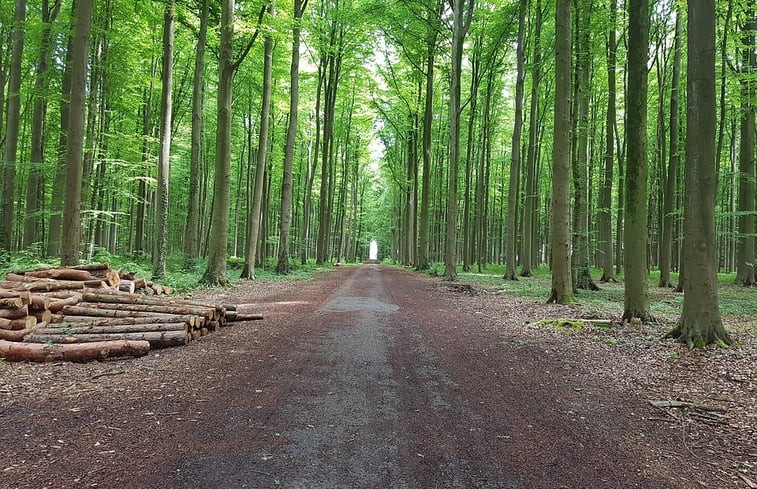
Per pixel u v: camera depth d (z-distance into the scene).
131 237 28.95
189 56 23.14
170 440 3.71
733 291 16.55
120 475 3.12
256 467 3.30
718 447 3.84
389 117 35.72
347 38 27.45
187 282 15.20
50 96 14.18
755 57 17.33
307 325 8.99
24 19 14.48
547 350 7.20
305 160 37.97
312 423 4.16
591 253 30.61
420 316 10.55
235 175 38.00
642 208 9.30
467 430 4.08
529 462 3.50
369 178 59.47
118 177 17.30
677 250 28.69
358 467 3.35
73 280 9.16
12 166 14.55
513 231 22.17
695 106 7.20
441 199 39.25
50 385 5.00
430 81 28.02
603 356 6.82
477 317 10.49
